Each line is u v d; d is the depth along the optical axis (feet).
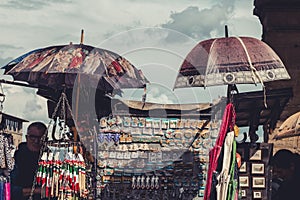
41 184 26.61
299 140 33.86
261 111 31.58
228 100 27.37
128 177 26.78
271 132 33.86
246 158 30.04
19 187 29.27
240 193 28.68
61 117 26.86
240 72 26.04
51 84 28.73
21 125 31.42
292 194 30.32
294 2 36.35
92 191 26.66
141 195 26.84
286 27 36.55
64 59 26.86
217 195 25.85
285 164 31.07
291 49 36.68
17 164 29.48
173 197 26.96
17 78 29.07
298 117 31.50
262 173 29.99
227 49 26.66
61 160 26.30
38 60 27.32
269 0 36.40
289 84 36.24
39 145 29.60
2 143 27.63
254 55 26.55
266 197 29.89
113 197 26.68
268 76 26.18
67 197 26.12
